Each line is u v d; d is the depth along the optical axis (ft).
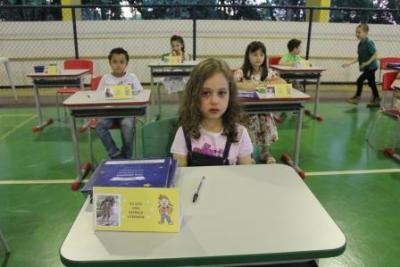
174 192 2.92
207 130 4.96
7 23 20.89
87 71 15.20
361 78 18.29
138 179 3.25
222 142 4.93
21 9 21.24
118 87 9.03
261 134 9.98
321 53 22.97
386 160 11.04
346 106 18.08
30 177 9.71
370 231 7.20
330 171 10.18
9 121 15.12
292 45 16.55
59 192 8.81
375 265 6.16
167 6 19.89
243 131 5.08
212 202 3.46
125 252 2.70
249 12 22.44
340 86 23.17
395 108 12.62
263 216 3.21
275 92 9.23
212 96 4.63
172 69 15.33
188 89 4.82
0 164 10.61
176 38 16.74
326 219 3.18
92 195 3.08
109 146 9.96
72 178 9.63
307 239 2.88
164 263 2.64
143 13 21.89
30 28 21.08
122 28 21.63
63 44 21.57
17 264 6.16
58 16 22.06
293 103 9.20
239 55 22.63
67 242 2.83
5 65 20.07
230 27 22.18
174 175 3.64
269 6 20.38
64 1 21.47
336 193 8.83
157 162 3.70
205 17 22.24
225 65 4.76
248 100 8.82
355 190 9.01
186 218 3.16
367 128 14.39
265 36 22.47
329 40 22.79
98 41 21.67
